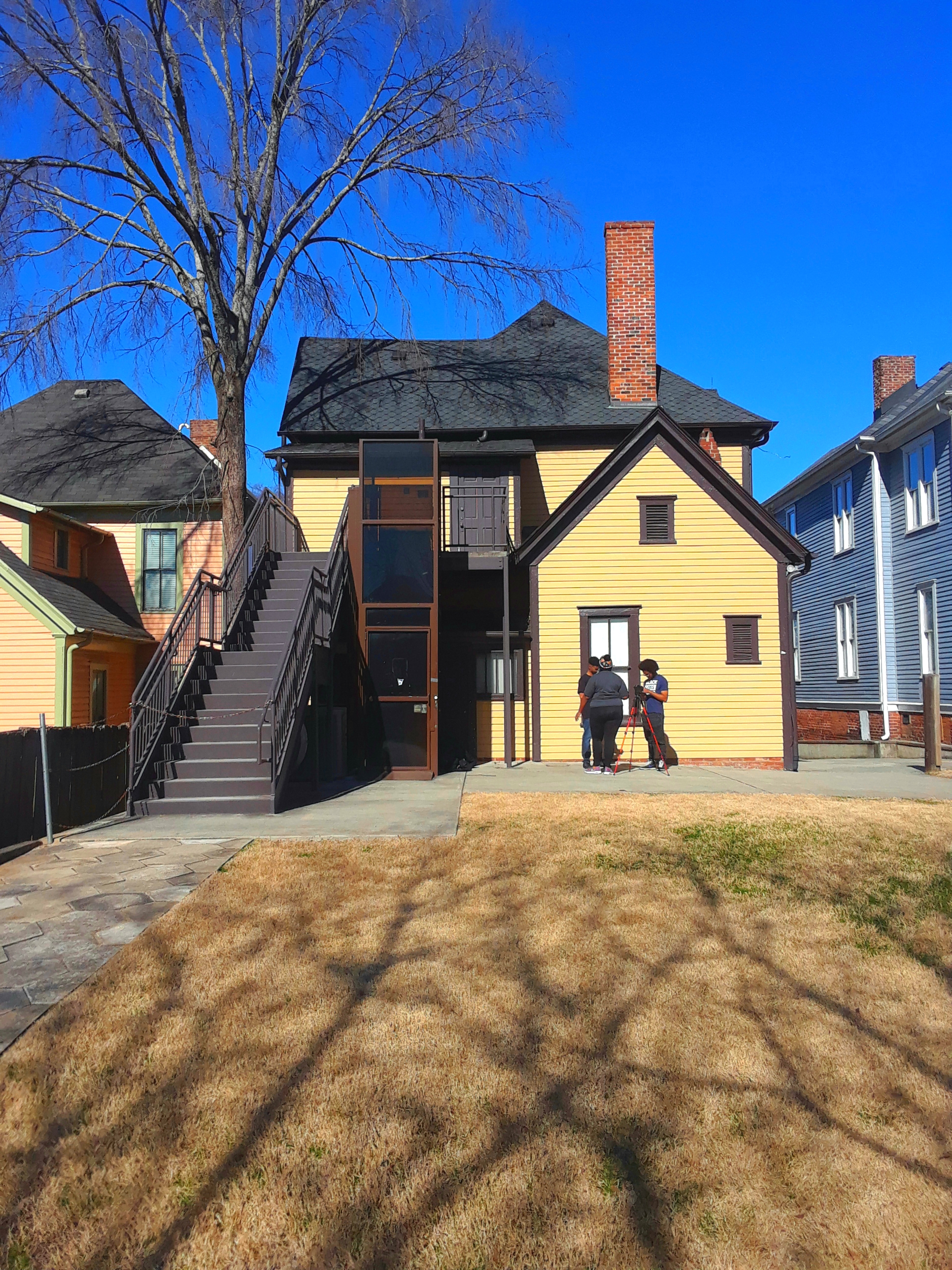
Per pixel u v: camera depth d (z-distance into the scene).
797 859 7.47
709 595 15.09
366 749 13.06
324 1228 3.03
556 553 15.25
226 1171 3.30
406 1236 3.00
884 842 8.07
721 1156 3.42
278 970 5.00
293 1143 3.45
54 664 16.14
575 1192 3.21
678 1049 4.19
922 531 19.08
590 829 8.52
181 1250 2.95
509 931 5.66
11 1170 3.31
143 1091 3.79
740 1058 4.12
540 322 21.78
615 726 13.48
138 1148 3.42
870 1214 3.13
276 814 9.60
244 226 17.34
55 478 20.20
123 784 12.51
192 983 4.82
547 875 6.92
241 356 16.95
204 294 17.31
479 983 4.85
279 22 16.56
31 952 5.30
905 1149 3.49
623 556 15.18
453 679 15.87
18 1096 3.74
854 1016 4.60
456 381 19.16
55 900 6.39
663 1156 3.41
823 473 23.88
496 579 17.00
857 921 5.98
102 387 23.48
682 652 15.04
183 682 11.25
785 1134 3.56
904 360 24.34
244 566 14.20
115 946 5.40
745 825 8.70
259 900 6.29
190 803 9.73
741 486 14.98
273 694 9.83
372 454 13.38
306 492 17.80
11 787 8.95
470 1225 3.04
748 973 5.08
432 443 13.40
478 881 6.75
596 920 5.89
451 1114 3.64
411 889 6.56
